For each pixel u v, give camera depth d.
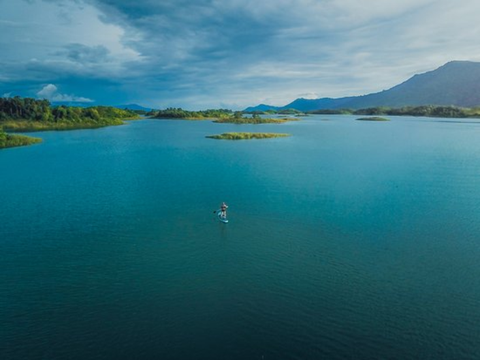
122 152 121.12
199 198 61.81
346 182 73.44
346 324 27.31
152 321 27.89
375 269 35.75
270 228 47.22
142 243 42.72
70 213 54.28
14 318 28.34
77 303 30.34
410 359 23.84
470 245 41.28
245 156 109.88
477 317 27.98
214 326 27.25
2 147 134.88
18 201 60.94
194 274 35.12
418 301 30.19
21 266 37.19
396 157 107.56
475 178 76.88
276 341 25.61
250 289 32.28
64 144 146.00
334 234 44.88
